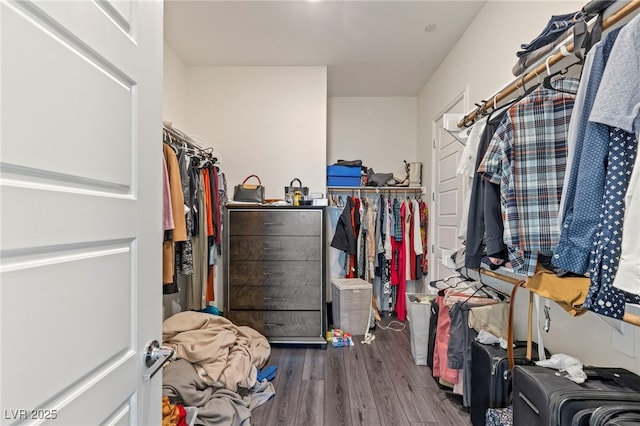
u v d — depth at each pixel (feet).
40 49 1.66
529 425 3.92
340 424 5.86
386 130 13.82
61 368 1.78
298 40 9.23
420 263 12.06
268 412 6.20
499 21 7.00
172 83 9.80
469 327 6.26
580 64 4.27
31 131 1.61
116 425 2.30
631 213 2.52
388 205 12.07
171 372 5.76
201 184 8.21
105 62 2.17
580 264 3.03
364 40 9.21
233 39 9.17
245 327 8.93
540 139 4.25
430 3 7.57
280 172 10.91
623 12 3.15
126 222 2.41
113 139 2.27
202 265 8.17
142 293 2.64
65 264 1.82
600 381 3.83
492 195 4.69
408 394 6.84
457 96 9.21
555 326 5.43
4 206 1.48
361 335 10.24
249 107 10.91
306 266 9.48
